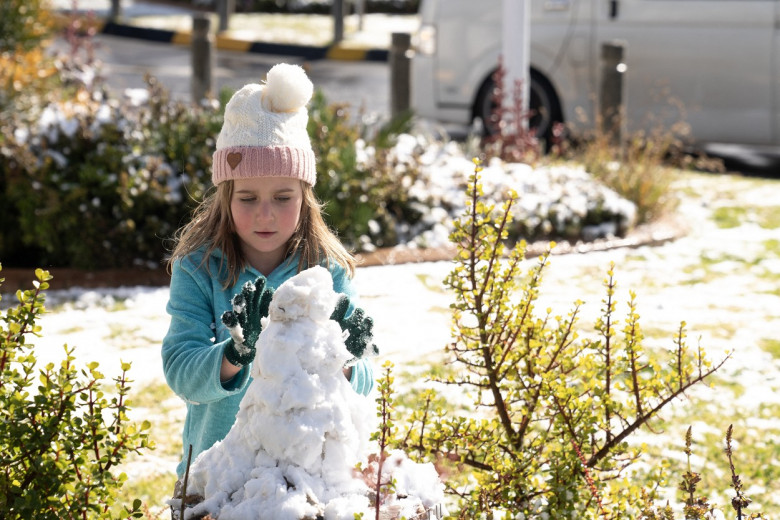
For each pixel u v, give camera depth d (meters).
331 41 21.62
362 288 7.17
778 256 8.26
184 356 2.57
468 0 12.27
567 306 6.70
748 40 11.47
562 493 2.80
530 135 9.77
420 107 12.70
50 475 2.39
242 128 2.63
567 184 8.87
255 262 2.79
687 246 8.59
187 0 27.38
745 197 10.52
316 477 2.14
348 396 2.21
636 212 9.00
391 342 6.05
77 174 7.50
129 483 4.24
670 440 4.73
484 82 12.36
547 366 3.07
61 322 6.30
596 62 11.98
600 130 10.12
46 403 2.43
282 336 2.14
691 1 11.64
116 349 5.87
